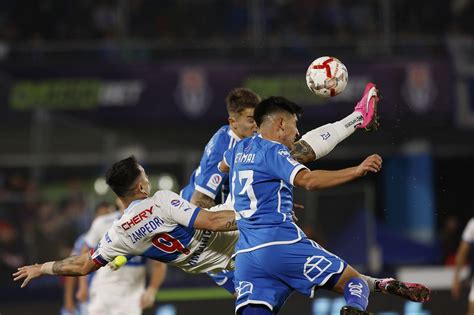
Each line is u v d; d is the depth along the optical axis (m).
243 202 22.55
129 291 35.69
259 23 75.06
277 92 68.38
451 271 50.81
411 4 78.12
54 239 54.72
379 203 71.88
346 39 73.50
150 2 78.12
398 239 64.69
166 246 24.36
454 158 75.62
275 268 22.09
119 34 75.62
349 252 54.34
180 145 70.12
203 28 77.62
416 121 69.31
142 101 68.25
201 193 26.67
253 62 68.81
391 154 70.62
